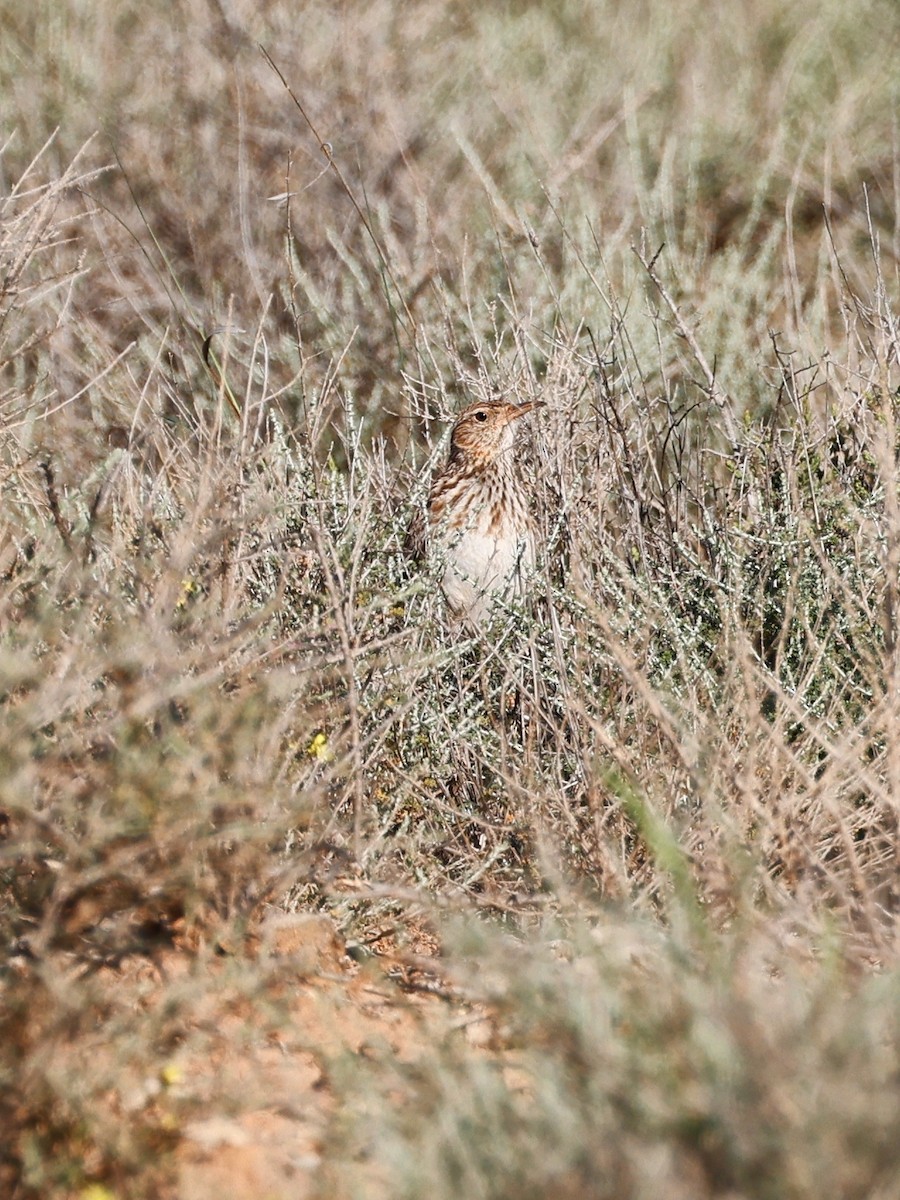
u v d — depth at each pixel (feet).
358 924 24.71
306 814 22.59
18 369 36.68
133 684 21.21
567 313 43.16
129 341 45.57
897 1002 17.93
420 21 61.11
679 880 21.98
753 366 41.45
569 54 65.10
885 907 24.18
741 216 54.90
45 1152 18.35
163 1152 18.65
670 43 67.21
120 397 39.63
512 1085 19.71
